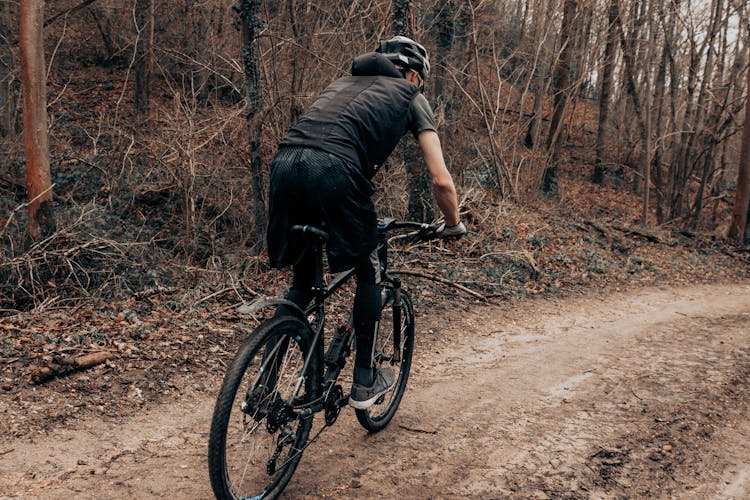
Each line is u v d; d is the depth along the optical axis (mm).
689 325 6996
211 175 8914
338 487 3000
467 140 12430
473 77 11867
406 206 9406
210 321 5562
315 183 2537
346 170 2549
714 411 4137
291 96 8039
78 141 11383
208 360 4680
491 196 11523
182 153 8375
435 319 6461
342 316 5469
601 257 10562
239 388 2465
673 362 5344
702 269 11297
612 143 27531
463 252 9023
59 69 18312
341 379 4414
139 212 9141
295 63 8523
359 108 2656
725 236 15852
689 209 18250
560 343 5945
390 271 7398
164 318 5480
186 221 8242
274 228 2717
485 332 6207
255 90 7551
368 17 8953
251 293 6516
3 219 8070
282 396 2701
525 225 11336
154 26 14070
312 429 3572
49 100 14273
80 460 3139
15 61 10805
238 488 2527
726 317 7582
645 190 17094
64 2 17734
